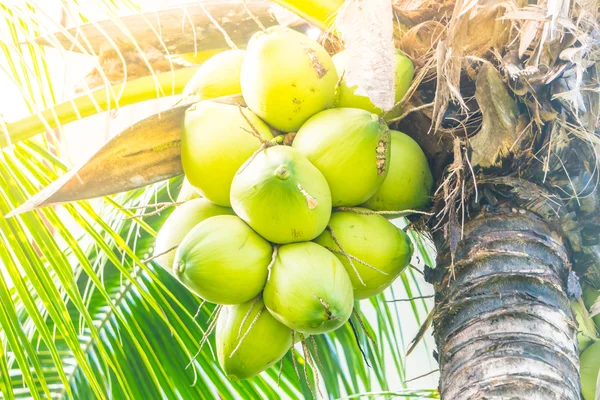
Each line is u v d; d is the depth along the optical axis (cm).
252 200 344
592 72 367
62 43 394
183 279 348
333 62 364
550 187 367
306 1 379
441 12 378
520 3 362
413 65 375
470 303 356
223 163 353
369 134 350
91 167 357
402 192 363
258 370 360
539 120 362
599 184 366
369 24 351
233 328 358
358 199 355
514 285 356
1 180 386
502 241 360
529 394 345
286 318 346
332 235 352
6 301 381
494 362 349
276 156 345
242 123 356
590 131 365
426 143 370
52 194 354
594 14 367
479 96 362
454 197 361
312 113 357
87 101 388
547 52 362
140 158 361
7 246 385
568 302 359
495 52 367
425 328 373
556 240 364
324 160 351
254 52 355
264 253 349
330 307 343
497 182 363
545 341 350
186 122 356
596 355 388
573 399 347
